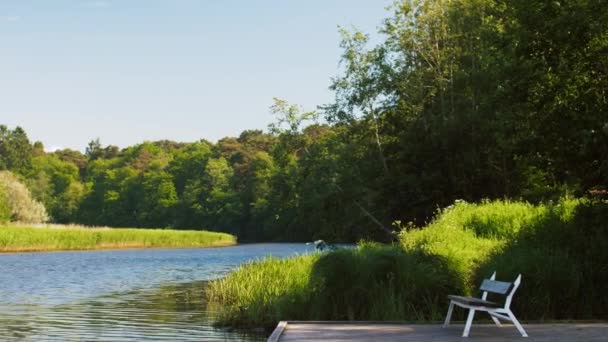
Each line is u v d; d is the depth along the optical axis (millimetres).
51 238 72875
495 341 11711
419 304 17234
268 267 25312
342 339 12180
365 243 26438
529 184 40312
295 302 18094
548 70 20297
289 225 119438
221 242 101312
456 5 44688
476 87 40656
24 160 190250
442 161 43625
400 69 46531
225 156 169375
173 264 49531
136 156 191375
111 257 59312
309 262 24531
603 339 11781
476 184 42969
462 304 13102
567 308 16750
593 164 19609
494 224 26734
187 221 149000
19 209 102750
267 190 129375
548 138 20109
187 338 16719
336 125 47625
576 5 19109
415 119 46000
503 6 22906
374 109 47094
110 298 26359
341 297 17516
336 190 46938
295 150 48094
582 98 19422
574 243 18500
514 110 23891
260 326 18391
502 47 21719
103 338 16766
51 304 24328
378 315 16844
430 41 47000
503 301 16719
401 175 44594
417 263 18094
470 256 19047
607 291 16938
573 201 27344
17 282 34000
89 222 164625
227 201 143500
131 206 161000
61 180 177625
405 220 44750
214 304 23922
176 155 178125
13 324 19203
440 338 12250
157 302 24766
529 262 17125
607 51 19391
